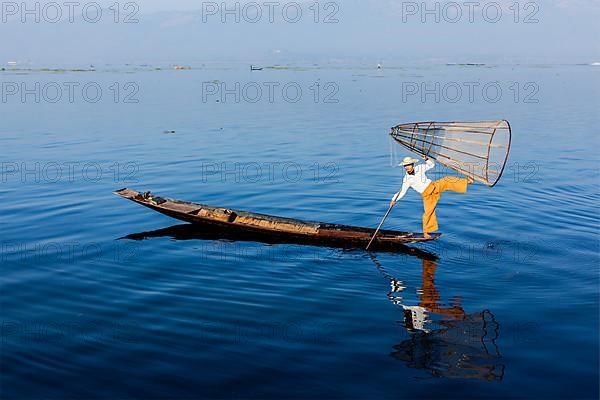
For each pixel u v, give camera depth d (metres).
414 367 8.75
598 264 12.64
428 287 11.66
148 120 37.06
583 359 8.87
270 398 8.02
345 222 16.09
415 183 13.63
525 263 12.78
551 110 41.53
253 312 10.57
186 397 8.05
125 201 18.03
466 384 8.31
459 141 13.25
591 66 116.31
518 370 8.63
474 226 15.34
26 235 14.81
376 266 12.81
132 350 9.23
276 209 17.36
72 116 38.88
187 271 12.48
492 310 10.59
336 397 8.03
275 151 26.77
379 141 29.28
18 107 43.94
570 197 18.41
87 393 8.12
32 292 11.39
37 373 8.59
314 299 11.13
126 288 11.59
